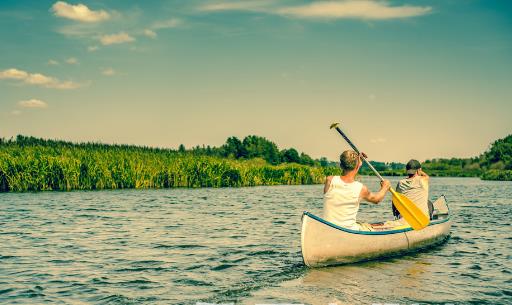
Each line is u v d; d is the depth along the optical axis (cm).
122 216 1270
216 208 1528
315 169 3909
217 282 590
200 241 884
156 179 2597
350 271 650
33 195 1933
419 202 847
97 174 2372
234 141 7725
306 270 651
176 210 1445
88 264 690
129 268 666
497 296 538
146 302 511
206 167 2791
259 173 3459
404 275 631
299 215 1342
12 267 669
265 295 535
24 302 511
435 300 521
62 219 1191
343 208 680
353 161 676
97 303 508
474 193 2672
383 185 718
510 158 8606
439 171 10138
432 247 850
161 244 851
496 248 841
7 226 1062
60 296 533
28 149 2405
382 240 728
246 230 1030
